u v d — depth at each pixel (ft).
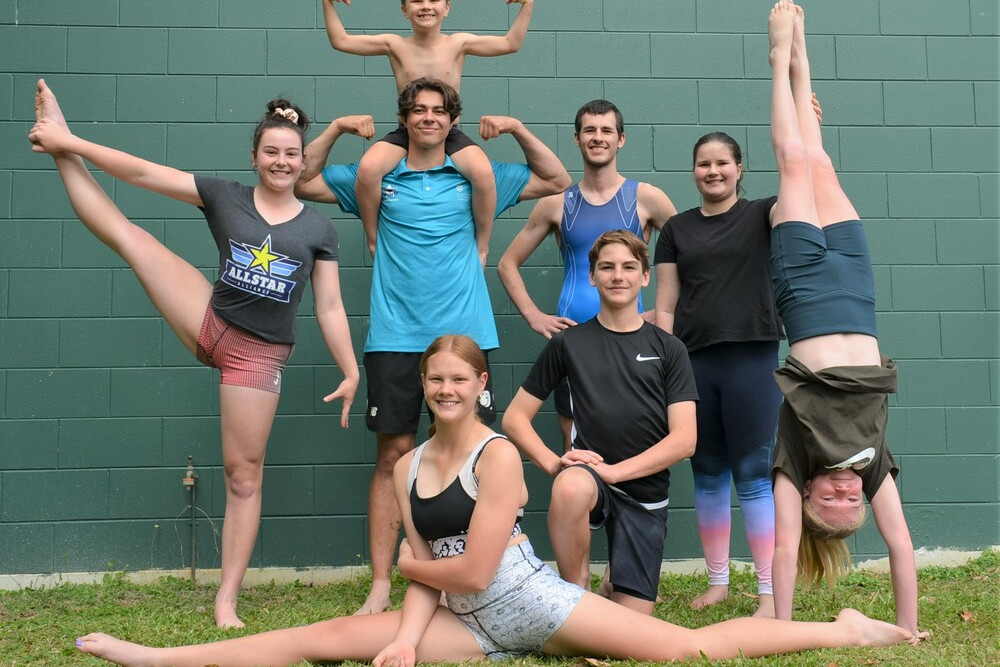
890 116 17.42
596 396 11.80
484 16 17.16
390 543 14.02
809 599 13.50
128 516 16.21
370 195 14.21
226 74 16.84
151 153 16.66
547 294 16.97
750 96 17.35
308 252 13.01
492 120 14.62
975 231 17.31
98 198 12.89
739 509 16.63
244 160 16.76
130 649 9.42
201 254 16.65
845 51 17.46
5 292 16.34
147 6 16.83
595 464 11.23
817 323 11.27
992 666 9.37
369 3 17.06
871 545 16.61
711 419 13.74
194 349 13.10
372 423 13.97
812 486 10.98
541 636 9.87
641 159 17.16
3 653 10.96
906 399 17.01
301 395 16.62
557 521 10.81
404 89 14.38
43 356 16.34
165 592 15.11
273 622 12.64
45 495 16.14
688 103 17.28
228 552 12.92
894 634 10.37
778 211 11.97
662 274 14.10
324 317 13.41
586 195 15.12
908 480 16.87
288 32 16.97
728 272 13.37
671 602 13.85
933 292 17.19
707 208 13.84
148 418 16.38
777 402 13.43
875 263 17.19
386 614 10.27
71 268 16.47
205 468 16.37
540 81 17.16
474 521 9.76
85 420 16.29
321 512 16.44
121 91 16.70
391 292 14.14
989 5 17.65
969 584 14.79
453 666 9.64
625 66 17.26
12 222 16.43
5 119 16.51
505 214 17.07
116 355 16.43
